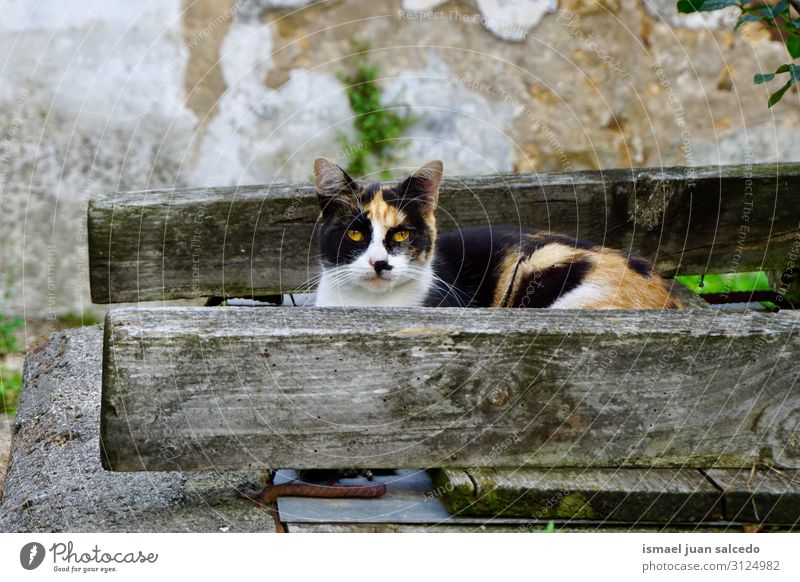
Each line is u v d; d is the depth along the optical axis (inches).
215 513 85.7
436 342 80.4
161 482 91.0
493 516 83.7
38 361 129.8
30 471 97.1
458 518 83.4
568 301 118.5
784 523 86.0
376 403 81.0
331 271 126.2
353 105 197.6
